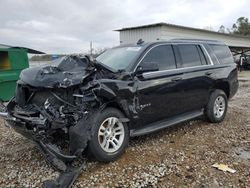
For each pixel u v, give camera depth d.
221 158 4.24
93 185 3.44
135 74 4.45
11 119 4.09
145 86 4.52
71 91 3.91
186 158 4.23
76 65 4.21
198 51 5.87
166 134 5.41
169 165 3.97
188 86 5.36
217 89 6.23
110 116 4.03
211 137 5.25
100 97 3.91
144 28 18.80
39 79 3.93
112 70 4.42
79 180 3.55
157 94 4.73
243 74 23.83
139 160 4.15
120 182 3.50
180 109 5.30
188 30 20.53
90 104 3.82
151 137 5.22
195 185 3.42
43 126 3.71
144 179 3.57
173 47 5.32
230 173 3.72
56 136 3.97
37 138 3.78
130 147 4.68
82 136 3.64
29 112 4.00
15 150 4.74
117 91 4.09
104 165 3.97
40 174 3.77
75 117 3.68
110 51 5.52
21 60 10.26
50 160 3.82
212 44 6.36
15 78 9.83
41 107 4.01
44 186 3.32
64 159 3.56
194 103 5.61
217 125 6.09
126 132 4.29
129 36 19.70
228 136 5.32
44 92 4.07
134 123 4.44
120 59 4.86
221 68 6.23
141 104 4.48
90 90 3.82
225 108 6.43
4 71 9.65
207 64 5.96
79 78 3.85
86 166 3.93
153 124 4.87
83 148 3.63
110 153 4.02
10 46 10.75
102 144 3.96
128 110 4.29
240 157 4.29
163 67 4.98
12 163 4.18
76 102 3.85
